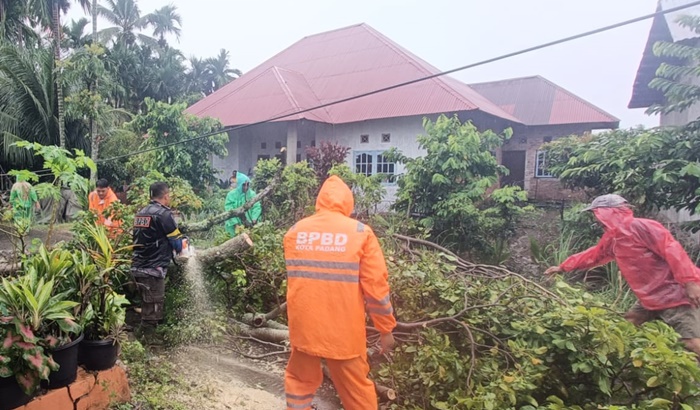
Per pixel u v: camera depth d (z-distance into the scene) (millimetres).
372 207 7465
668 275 3527
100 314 2764
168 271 4309
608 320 2984
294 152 14031
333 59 18375
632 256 3658
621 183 5906
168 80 33344
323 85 16703
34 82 13719
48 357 2230
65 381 2457
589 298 3527
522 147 17250
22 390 2189
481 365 3080
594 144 7383
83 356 2676
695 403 2494
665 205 5828
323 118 13984
